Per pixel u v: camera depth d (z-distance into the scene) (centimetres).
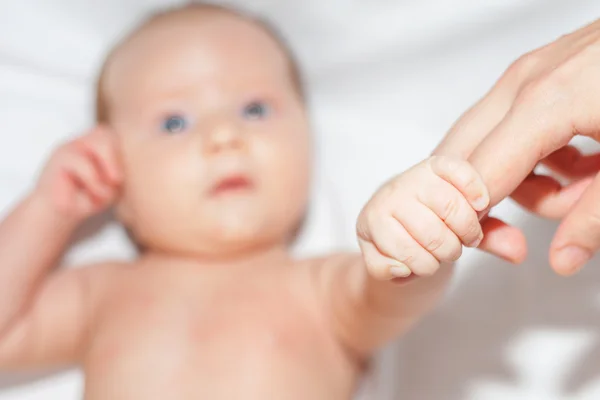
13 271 58
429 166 43
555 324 59
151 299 58
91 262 62
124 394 55
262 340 56
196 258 60
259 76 62
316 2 66
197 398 55
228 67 61
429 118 66
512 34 63
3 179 63
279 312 57
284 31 67
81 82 67
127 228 64
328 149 67
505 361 59
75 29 67
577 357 58
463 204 42
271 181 60
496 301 60
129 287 59
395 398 61
